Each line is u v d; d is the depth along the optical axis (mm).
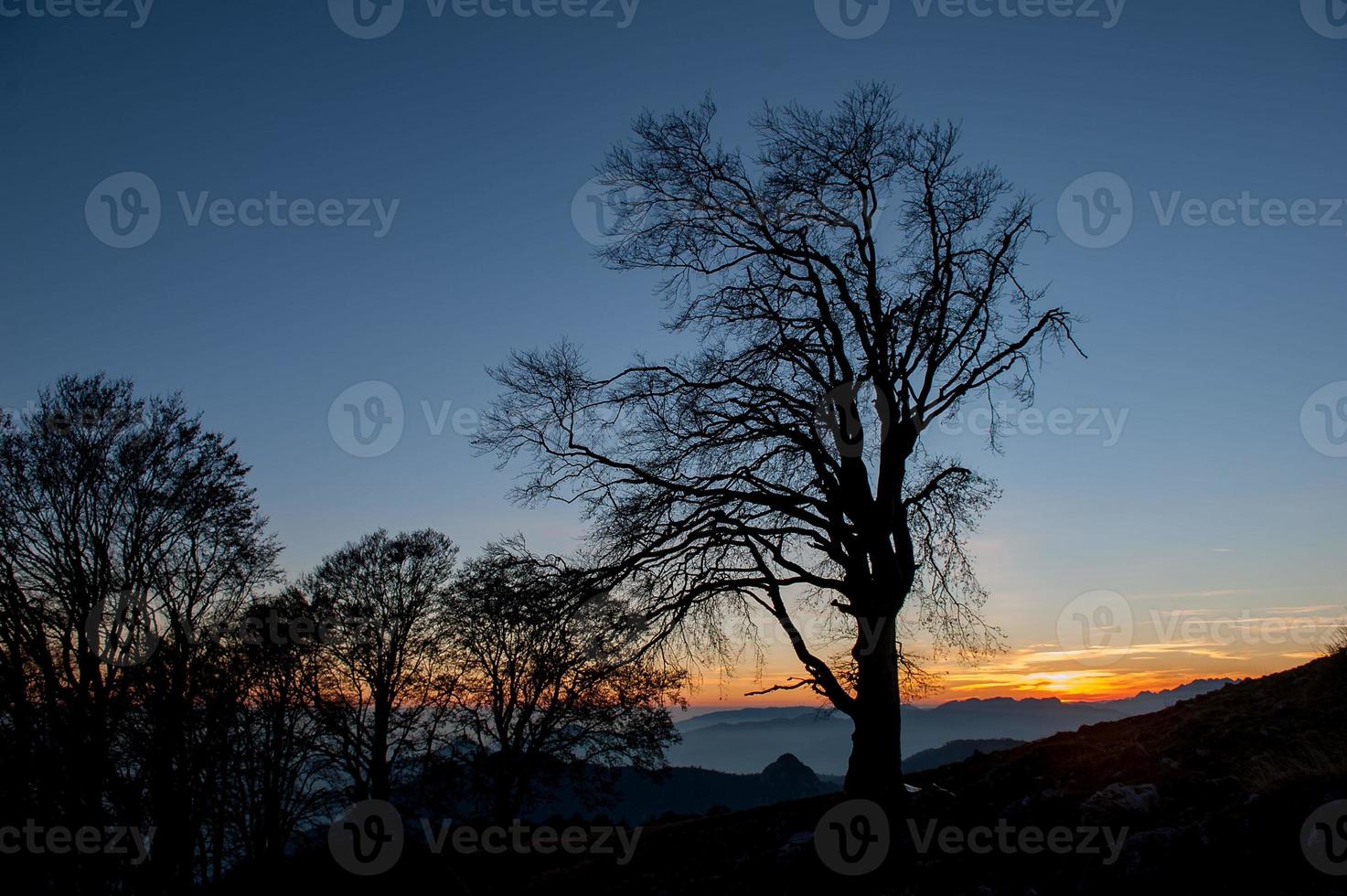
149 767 24469
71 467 25375
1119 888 10859
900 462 17812
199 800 26406
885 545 17359
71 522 25469
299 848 31875
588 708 33969
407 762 36719
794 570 17969
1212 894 9984
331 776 35875
